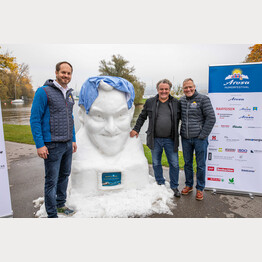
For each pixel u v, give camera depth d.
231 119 3.28
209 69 3.29
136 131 3.25
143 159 3.16
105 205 2.70
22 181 3.77
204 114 2.87
